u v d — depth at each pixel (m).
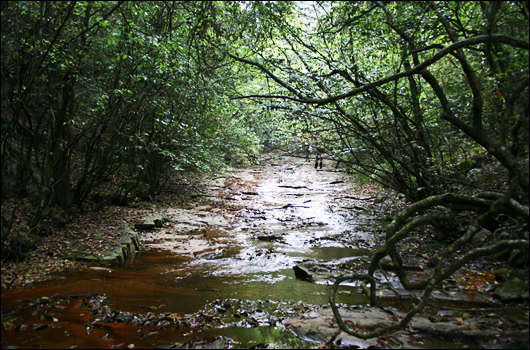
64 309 4.27
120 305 4.53
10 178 7.82
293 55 8.38
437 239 7.35
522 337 3.51
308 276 5.79
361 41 7.32
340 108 7.25
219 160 12.98
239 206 12.50
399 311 4.43
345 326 3.65
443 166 7.66
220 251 7.35
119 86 8.17
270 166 23.78
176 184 14.92
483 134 4.58
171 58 7.89
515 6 5.66
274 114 7.64
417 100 7.64
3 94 6.14
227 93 9.60
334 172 21.73
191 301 4.80
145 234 8.35
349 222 10.08
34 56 6.07
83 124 9.05
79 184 8.55
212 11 7.69
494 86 6.15
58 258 6.00
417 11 5.89
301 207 12.41
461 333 3.72
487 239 6.27
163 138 11.01
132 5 6.59
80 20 7.56
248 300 4.87
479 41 4.49
